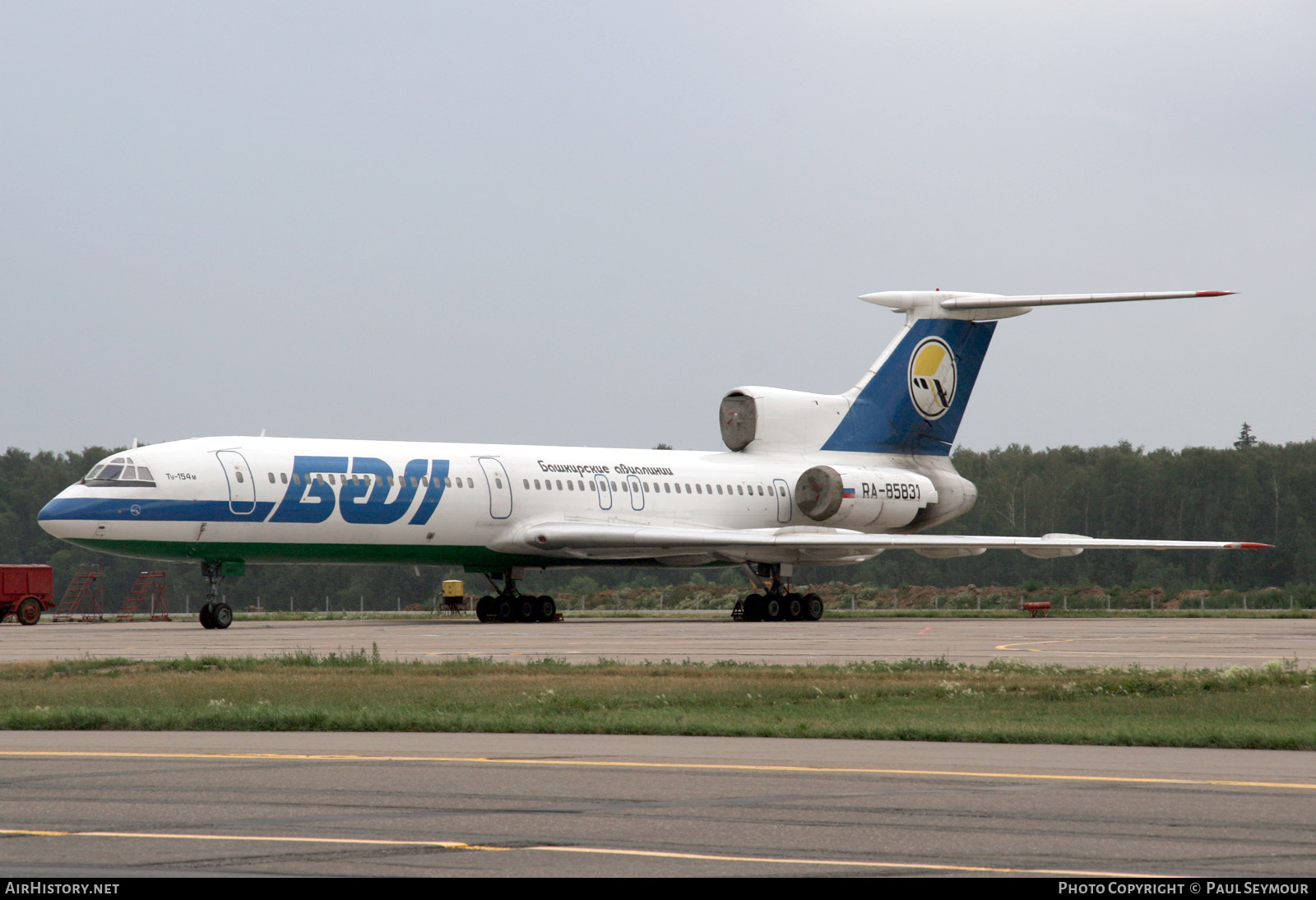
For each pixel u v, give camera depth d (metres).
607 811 41.31
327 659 97.00
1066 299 194.12
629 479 190.12
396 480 169.88
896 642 128.38
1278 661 96.00
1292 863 34.62
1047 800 43.19
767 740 58.38
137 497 154.75
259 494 160.75
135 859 35.06
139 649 118.50
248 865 34.47
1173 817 40.41
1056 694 75.44
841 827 39.00
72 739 59.12
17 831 38.44
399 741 58.16
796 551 186.75
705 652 113.19
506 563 183.62
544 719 63.72
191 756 53.22
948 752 54.66
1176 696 76.12
